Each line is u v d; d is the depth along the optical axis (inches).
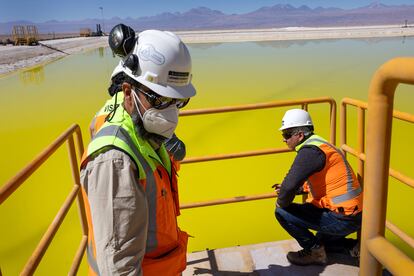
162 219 57.8
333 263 116.7
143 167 53.0
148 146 55.5
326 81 699.4
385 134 35.0
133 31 56.6
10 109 571.5
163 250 60.6
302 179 103.6
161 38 54.1
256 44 2025.1
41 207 251.6
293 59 1120.8
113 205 48.3
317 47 1616.6
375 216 36.7
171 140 79.7
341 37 2536.9
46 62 1371.8
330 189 106.5
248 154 126.6
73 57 1565.0
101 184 48.5
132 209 48.9
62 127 460.1
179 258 62.4
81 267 187.5
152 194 54.9
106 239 49.0
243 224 214.8
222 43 2266.2
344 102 122.3
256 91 638.5
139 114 54.1
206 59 1203.9
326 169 105.4
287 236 201.0
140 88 53.6
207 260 123.2
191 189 264.4
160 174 57.6
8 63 1323.8
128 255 50.0
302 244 115.5
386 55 1165.1
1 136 429.1
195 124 416.8
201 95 621.3
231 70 903.7
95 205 49.2
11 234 219.0
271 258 122.1
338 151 106.0
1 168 336.2
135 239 50.1
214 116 439.8
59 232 219.6
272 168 291.3
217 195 253.6
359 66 885.2
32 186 282.4
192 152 341.7
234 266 119.5
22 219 238.1
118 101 61.2
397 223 196.7
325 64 954.1
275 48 1642.5
